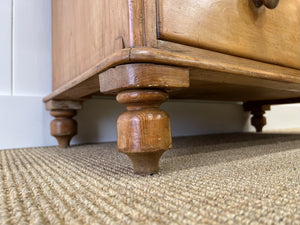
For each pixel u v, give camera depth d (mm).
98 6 459
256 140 953
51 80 970
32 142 892
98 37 460
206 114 1375
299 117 1858
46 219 221
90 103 1004
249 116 1584
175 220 213
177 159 524
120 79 344
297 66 587
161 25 359
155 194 285
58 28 821
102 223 209
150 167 378
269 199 262
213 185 317
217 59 430
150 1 354
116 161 523
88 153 665
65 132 816
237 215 221
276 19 538
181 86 362
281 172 383
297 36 590
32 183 346
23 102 882
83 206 250
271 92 937
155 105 362
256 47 493
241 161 485
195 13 399
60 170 435
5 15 893
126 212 232
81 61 573
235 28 457
